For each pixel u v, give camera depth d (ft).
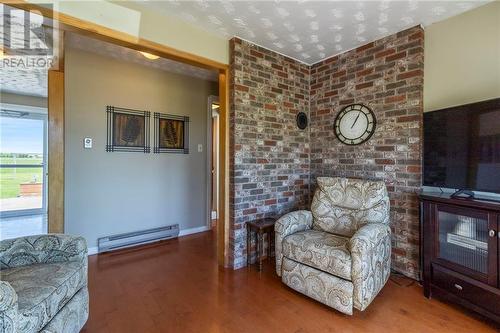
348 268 5.67
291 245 6.80
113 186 10.03
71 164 9.11
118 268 8.27
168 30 7.00
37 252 5.03
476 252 5.52
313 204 8.38
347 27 7.57
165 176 11.41
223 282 7.38
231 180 8.35
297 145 10.07
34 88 13.84
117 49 9.24
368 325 5.47
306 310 6.03
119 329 5.28
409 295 6.67
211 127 12.94
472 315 5.79
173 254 9.55
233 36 8.14
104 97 9.77
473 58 6.69
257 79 8.74
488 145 5.72
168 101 11.44
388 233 6.89
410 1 6.30
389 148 8.09
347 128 9.19
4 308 3.12
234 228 8.27
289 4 6.41
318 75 10.18
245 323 5.54
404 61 7.75
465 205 5.65
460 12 6.83
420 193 7.02
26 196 16.42
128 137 10.34
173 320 5.61
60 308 4.37
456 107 6.35
